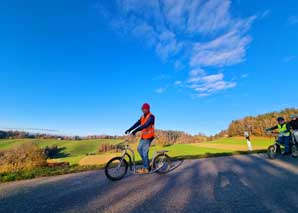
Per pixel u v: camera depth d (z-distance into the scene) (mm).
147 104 6289
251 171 6461
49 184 5676
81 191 4836
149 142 6242
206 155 11172
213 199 4020
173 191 4609
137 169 6352
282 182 5059
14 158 11953
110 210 3621
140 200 4074
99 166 8547
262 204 3703
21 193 4848
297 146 8977
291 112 36125
